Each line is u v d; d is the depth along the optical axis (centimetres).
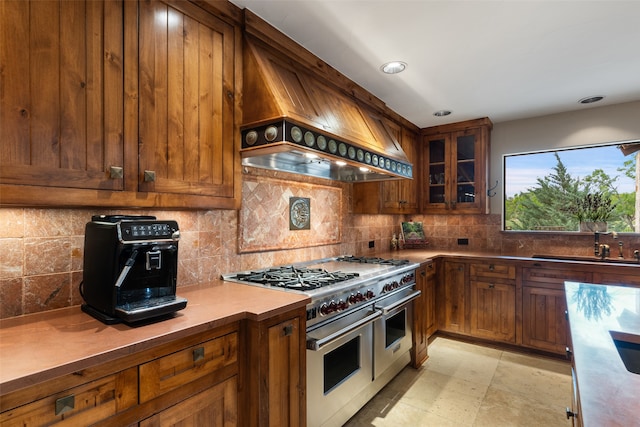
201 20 155
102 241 118
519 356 300
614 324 122
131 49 127
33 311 125
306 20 179
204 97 155
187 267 177
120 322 115
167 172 139
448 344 329
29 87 102
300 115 171
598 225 318
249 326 136
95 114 117
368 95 275
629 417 61
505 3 166
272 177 229
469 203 358
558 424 201
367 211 309
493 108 319
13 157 98
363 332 207
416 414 211
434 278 335
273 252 230
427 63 228
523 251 352
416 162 382
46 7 106
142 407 103
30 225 125
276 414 140
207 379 122
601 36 195
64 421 86
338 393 184
